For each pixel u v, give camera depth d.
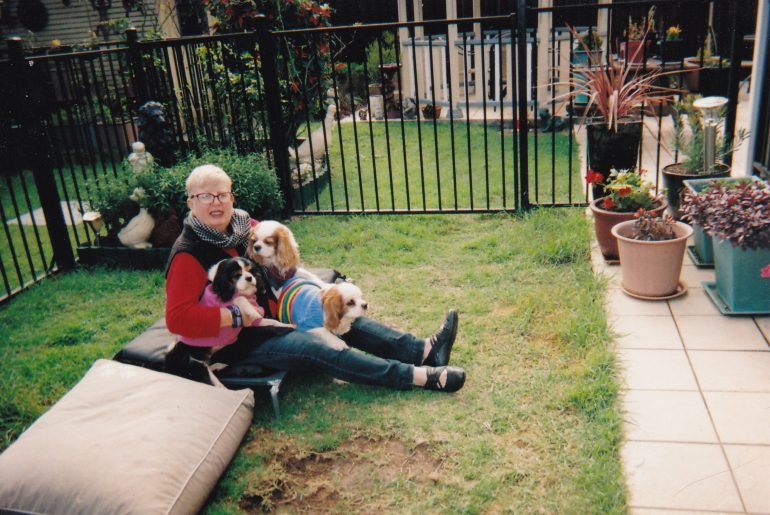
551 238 4.86
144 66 6.70
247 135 6.80
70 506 2.38
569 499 2.54
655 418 2.94
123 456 2.53
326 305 3.18
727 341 3.50
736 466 2.62
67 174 8.28
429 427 3.02
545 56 8.88
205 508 2.68
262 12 7.22
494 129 8.63
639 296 4.01
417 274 4.66
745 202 3.63
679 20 9.50
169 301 3.00
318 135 7.24
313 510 2.64
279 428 3.11
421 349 3.33
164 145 5.62
